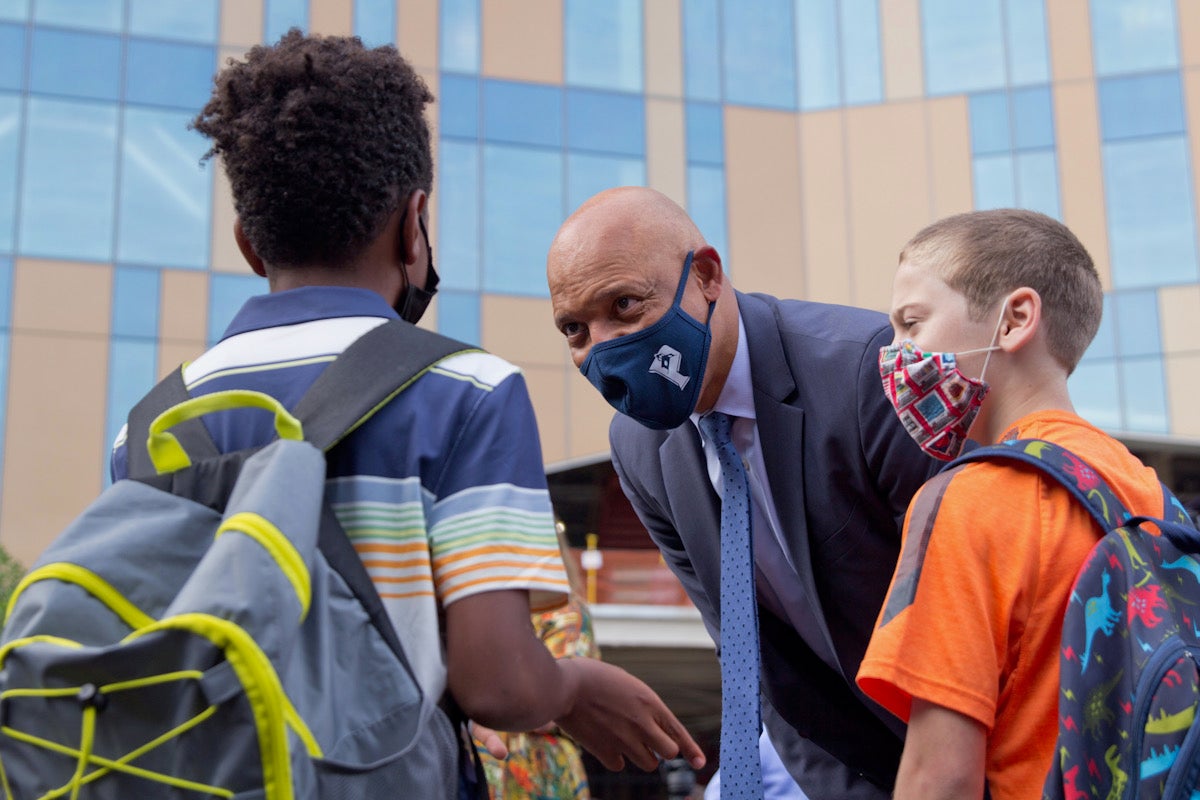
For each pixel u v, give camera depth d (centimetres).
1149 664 166
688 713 1967
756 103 2203
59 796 145
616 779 1617
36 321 1827
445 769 164
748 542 259
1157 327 2073
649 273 251
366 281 192
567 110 2106
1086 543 181
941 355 204
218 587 146
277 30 1995
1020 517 183
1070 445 193
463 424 176
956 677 177
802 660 285
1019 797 177
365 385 173
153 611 155
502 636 167
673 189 2127
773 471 265
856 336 262
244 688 141
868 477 256
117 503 164
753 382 266
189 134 1933
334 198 187
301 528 154
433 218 2000
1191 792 160
